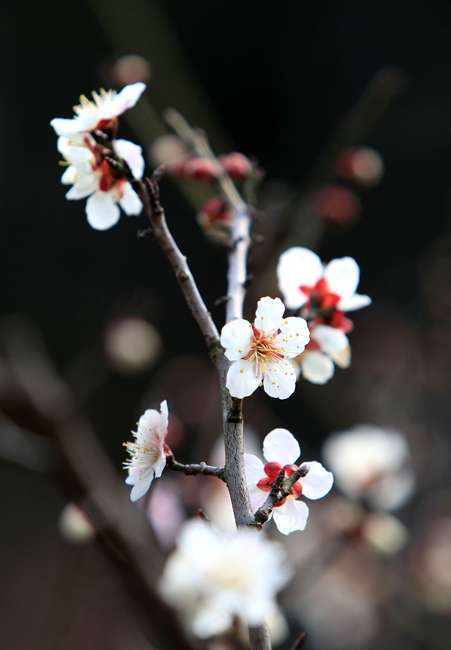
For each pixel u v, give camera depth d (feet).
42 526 7.43
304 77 9.05
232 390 1.76
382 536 2.81
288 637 3.83
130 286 8.60
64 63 8.59
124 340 3.11
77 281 8.57
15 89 8.63
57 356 8.14
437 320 4.69
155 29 3.82
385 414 4.39
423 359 4.63
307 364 1.99
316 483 1.80
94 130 1.89
